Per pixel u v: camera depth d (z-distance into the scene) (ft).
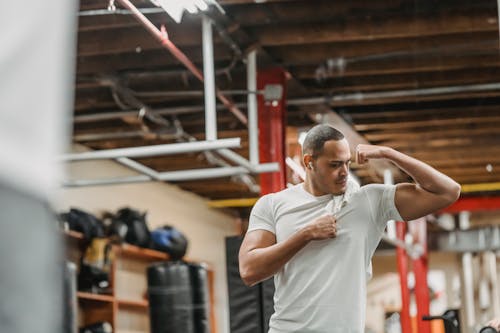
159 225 43.39
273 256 10.93
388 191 11.43
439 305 59.93
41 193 2.25
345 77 31.55
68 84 2.60
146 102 32.01
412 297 60.49
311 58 28.45
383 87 32.27
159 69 28.43
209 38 20.31
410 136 39.29
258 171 23.47
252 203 49.90
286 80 29.96
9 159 2.22
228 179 44.78
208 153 37.35
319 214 11.37
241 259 11.49
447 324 17.42
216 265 50.29
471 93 33.24
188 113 34.40
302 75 30.40
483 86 32.17
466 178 49.21
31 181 2.24
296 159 36.58
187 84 29.43
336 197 11.43
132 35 25.76
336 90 32.32
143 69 28.50
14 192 2.21
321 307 11.07
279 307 11.44
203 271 34.50
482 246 56.80
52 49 2.37
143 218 37.19
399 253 46.55
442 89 32.55
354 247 11.23
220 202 50.19
